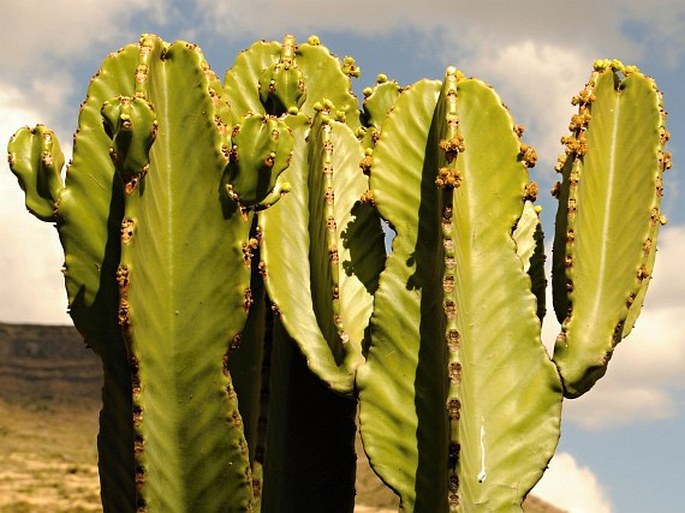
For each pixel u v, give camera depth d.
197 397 2.97
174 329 2.97
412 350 3.13
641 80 3.62
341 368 3.26
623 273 3.41
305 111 4.31
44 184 3.04
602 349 3.30
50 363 42.84
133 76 3.15
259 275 3.64
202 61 3.12
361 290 3.47
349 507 3.78
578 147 3.38
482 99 3.33
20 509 24.19
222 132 3.06
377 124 4.30
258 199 2.99
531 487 3.07
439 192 3.14
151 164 2.96
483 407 3.10
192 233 2.99
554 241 3.47
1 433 33.78
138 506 2.95
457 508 2.86
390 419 3.11
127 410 3.03
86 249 3.04
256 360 3.64
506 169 3.28
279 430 3.72
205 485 2.98
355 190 3.62
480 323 3.16
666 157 3.52
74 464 30.53
